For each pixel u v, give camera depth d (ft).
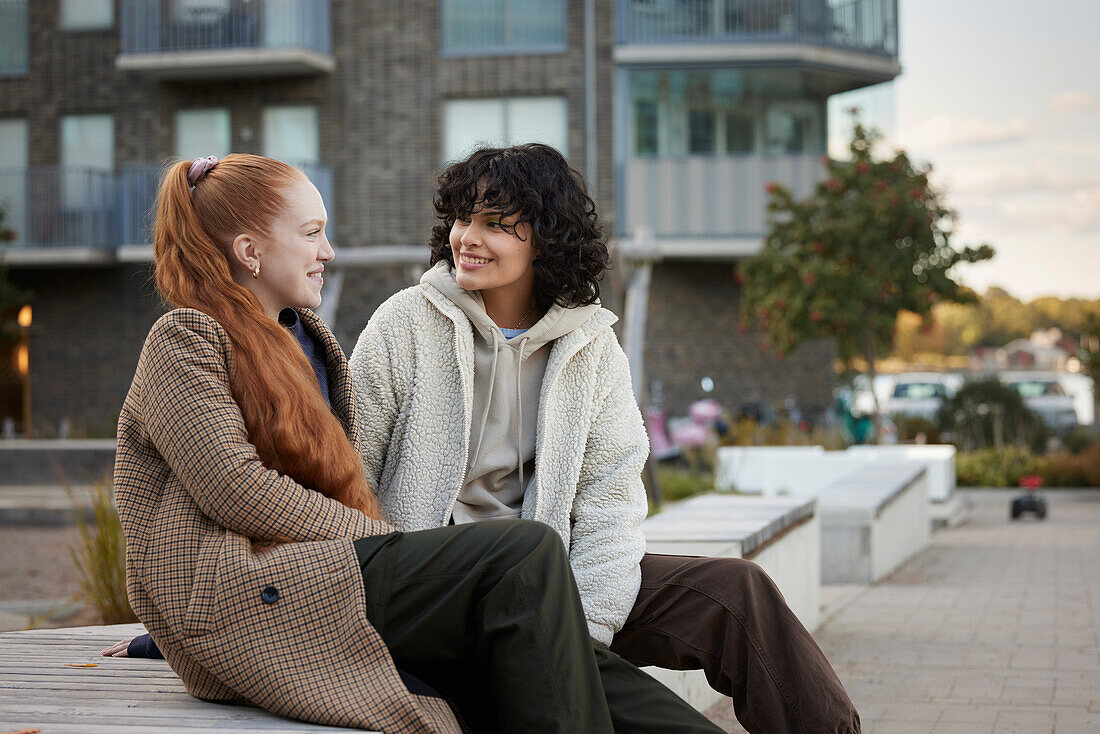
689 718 7.58
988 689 15.66
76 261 65.16
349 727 6.62
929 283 57.21
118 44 66.44
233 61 62.34
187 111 66.18
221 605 6.89
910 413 73.46
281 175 8.18
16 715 6.95
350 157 64.69
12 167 68.08
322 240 8.36
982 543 36.11
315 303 8.35
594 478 9.00
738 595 8.19
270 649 6.87
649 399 65.46
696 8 62.75
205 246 7.84
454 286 8.83
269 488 7.07
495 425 8.87
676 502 43.98
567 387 8.98
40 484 43.91
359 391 8.75
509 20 63.82
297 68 63.46
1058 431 76.48
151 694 7.56
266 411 7.43
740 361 67.00
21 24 67.82
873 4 63.87
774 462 43.50
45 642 9.79
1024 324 316.19
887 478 31.76
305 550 7.04
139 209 65.46
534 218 8.63
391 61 64.34
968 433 68.54
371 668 6.87
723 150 64.69
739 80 64.64
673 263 66.03
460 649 7.15
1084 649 18.52
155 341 7.39
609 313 9.14
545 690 6.73
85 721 6.77
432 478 8.68
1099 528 40.91
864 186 57.52
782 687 7.93
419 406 8.72
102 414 67.56
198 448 7.07
